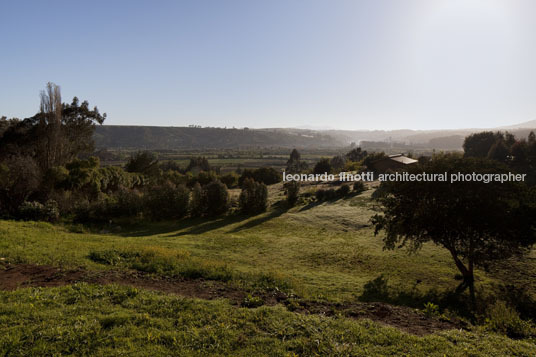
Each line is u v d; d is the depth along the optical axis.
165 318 6.79
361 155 125.00
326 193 41.16
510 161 66.25
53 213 25.39
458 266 15.80
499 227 14.12
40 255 11.65
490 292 13.91
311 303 8.71
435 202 15.82
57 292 7.87
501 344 6.36
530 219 14.23
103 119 52.03
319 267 17.39
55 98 40.38
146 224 31.33
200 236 24.77
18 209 24.48
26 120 41.88
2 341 5.39
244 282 10.81
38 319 6.29
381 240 23.28
